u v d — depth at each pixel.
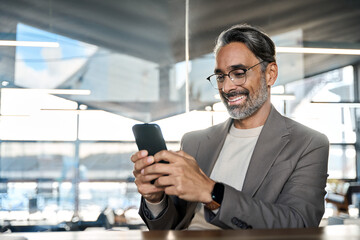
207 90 8.45
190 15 8.12
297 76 7.96
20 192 9.70
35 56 9.08
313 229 0.82
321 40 7.65
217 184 1.02
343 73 8.01
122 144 10.51
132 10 8.30
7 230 6.93
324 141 1.28
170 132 9.43
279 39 7.69
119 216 6.35
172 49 8.86
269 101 1.40
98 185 10.33
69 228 6.89
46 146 11.05
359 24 7.54
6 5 7.95
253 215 1.01
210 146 1.44
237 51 1.31
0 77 8.91
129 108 10.00
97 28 8.62
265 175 1.24
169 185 1.01
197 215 1.27
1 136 9.56
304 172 1.22
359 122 7.94
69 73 9.41
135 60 9.64
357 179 7.78
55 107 9.52
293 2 7.56
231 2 7.81
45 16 8.23
